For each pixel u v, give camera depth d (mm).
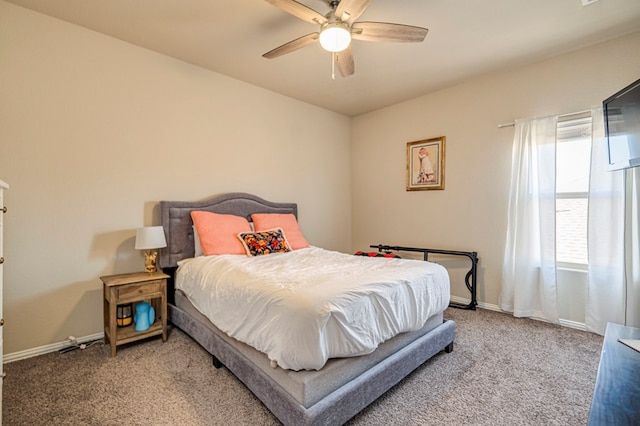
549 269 2865
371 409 1654
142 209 2795
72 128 2426
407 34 1990
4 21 2148
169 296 2895
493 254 3334
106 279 2404
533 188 2973
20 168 2215
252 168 3617
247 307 1782
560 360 2180
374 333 1658
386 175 4363
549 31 2471
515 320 2975
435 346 2119
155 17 2322
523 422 1562
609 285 2537
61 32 2365
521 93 3100
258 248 2930
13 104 2184
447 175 3699
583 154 2814
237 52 2854
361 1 1688
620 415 870
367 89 3717
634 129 1979
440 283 2234
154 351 2330
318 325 1425
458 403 1707
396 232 4262
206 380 1931
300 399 1404
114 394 1781
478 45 2688
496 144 3287
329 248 4559
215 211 3203
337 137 4648
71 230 2428
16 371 2037
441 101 3738
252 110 3600
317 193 4375
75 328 2445
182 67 3029
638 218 2400
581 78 2746
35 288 2279
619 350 1272
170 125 2959
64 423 1544
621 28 2428
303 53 2855
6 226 2168
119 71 2650
